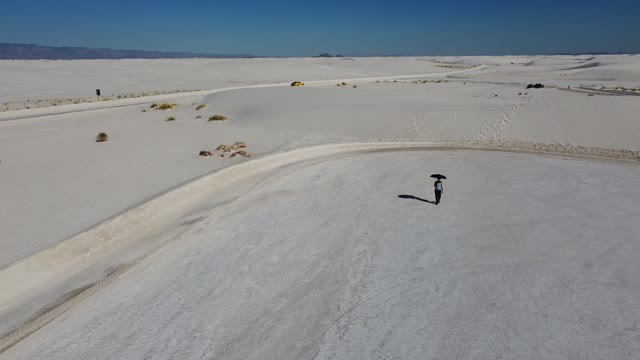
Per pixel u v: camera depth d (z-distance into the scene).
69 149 24.44
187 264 12.27
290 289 11.20
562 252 13.39
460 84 62.22
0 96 51.69
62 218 14.02
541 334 9.48
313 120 35.47
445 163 24.44
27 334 9.10
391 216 16.33
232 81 80.44
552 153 27.23
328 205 17.34
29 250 11.69
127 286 11.02
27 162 21.36
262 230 14.76
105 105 45.59
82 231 12.95
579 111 33.81
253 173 21.36
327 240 14.17
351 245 13.85
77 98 52.22
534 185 20.22
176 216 15.50
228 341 9.16
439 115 35.38
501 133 31.70
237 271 12.01
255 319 9.92
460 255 13.23
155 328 9.49
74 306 10.11
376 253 13.32
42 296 10.37
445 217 16.27
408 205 17.53
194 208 16.38
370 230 15.04
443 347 9.06
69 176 18.94
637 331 9.59
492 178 21.41
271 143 27.77
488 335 9.45
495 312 10.29
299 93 48.34
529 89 50.31
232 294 10.88
